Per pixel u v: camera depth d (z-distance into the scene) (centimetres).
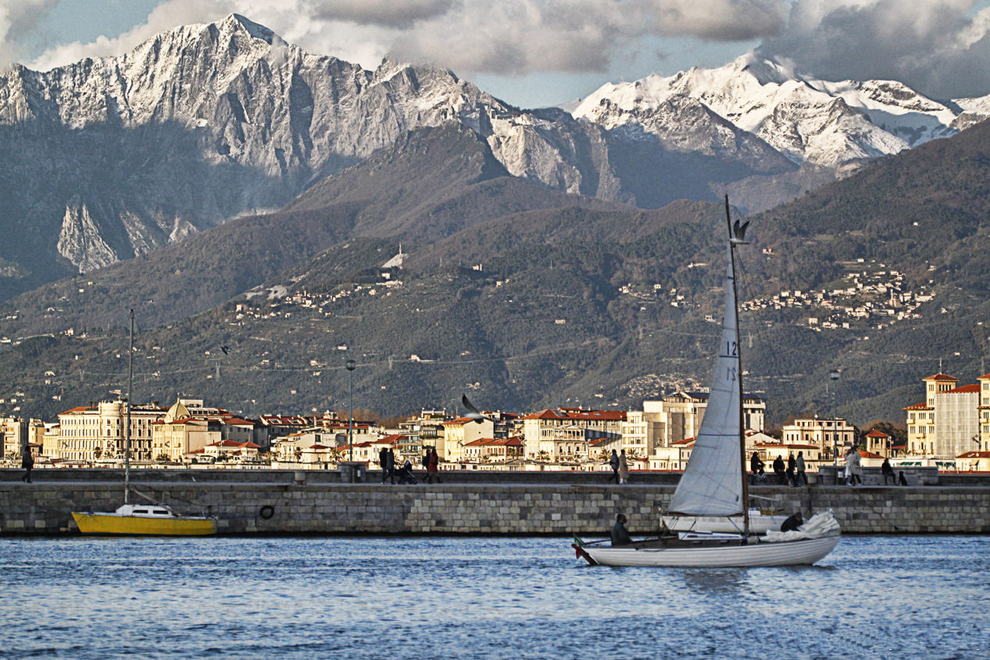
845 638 19612
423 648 18712
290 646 18738
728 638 19525
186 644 18788
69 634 19288
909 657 18512
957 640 19500
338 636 19388
